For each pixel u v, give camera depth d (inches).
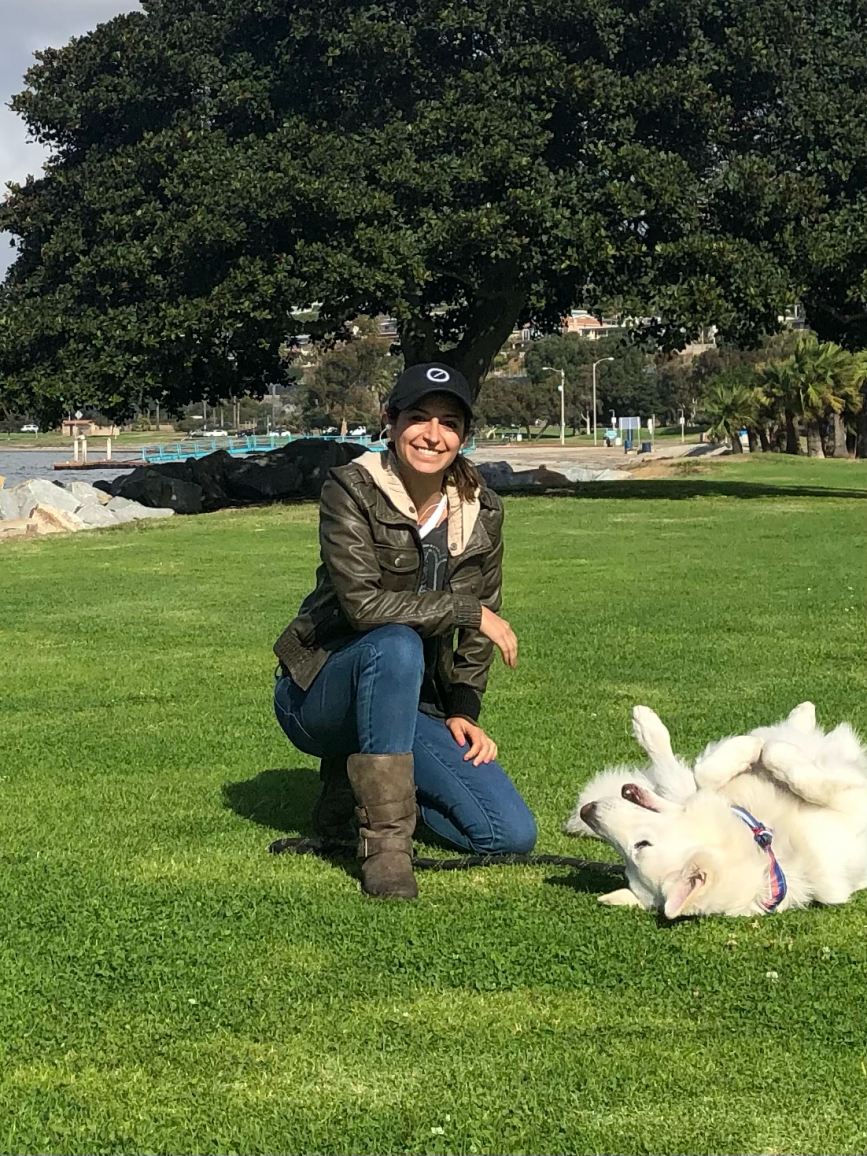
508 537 652.1
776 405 2363.4
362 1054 109.4
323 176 876.0
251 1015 117.2
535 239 866.1
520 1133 97.0
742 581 462.9
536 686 278.1
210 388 1039.6
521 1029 114.0
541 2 918.4
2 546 669.9
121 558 590.9
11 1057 109.9
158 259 899.4
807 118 916.6
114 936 136.7
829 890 141.4
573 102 894.4
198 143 944.3
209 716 256.2
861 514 780.0
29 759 223.1
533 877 156.0
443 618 154.2
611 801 141.4
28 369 930.7
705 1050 109.7
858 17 989.8
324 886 152.6
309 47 967.6
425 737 164.1
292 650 163.8
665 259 862.5
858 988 122.5
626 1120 98.7
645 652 319.3
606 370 4224.9
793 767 143.7
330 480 157.2
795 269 894.4
